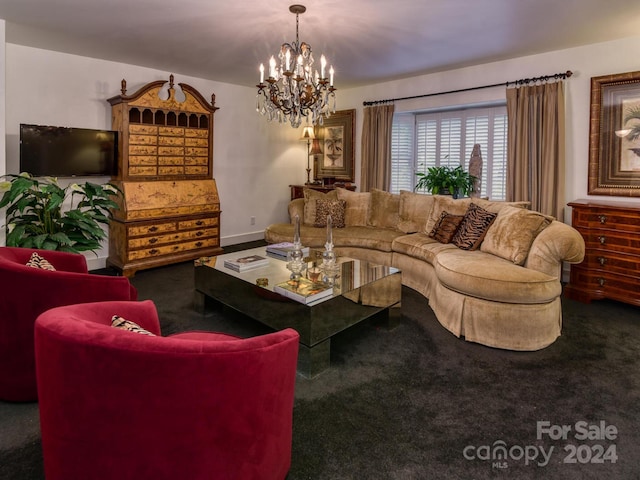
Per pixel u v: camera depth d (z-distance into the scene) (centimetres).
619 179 383
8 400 201
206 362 106
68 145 403
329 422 191
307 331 230
